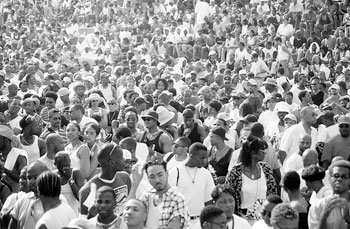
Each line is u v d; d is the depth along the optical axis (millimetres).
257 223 11477
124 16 49531
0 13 51906
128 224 10828
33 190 11906
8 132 15383
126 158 14172
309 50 39062
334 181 11133
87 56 44375
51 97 20625
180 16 48188
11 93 24578
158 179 11359
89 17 50969
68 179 13586
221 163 15500
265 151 14734
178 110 21781
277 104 19750
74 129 15602
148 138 16828
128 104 22641
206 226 10242
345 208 10508
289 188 12352
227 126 17844
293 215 9688
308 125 17219
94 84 28797
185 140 14414
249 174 13656
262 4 47812
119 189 12469
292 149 17203
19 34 48438
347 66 35062
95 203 11445
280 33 43594
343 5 44812
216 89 27781
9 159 15219
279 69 34031
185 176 13336
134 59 38844
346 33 41938
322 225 10328
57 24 50812
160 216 11328
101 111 21547
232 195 11711
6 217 12672
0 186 14758
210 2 48812
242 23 43938
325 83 28781
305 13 44031
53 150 14828
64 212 11102
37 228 10945
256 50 39469
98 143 15391
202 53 42156
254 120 18281
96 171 15172
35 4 53969
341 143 16688
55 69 37531
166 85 25875
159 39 44094
